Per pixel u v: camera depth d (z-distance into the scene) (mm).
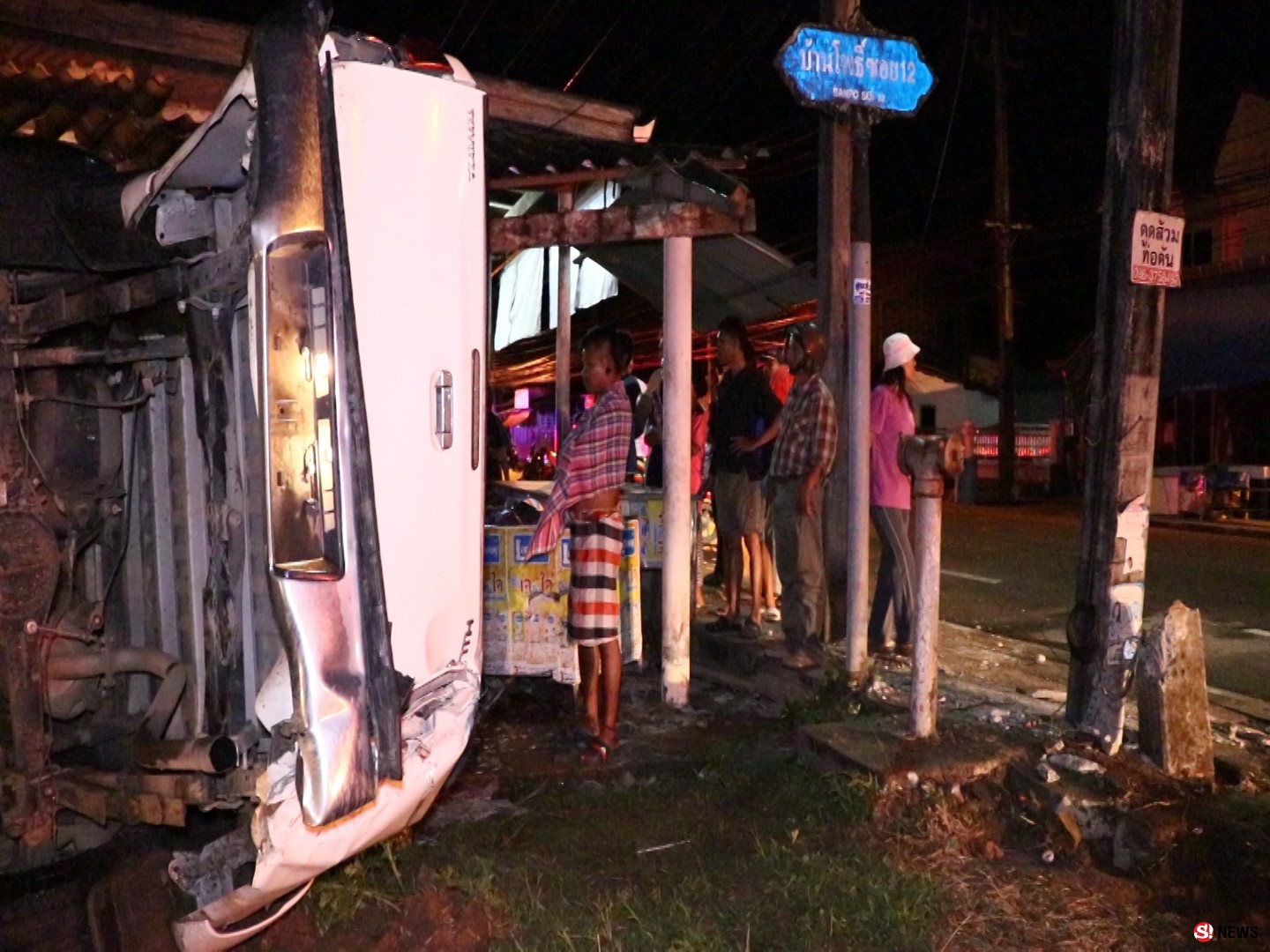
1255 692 6773
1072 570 12062
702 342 11328
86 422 3646
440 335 3129
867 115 6266
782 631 6996
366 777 2752
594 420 5172
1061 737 5250
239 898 2820
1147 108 5277
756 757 5203
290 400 2691
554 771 5121
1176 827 4539
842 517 7516
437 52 3242
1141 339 5297
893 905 3924
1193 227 24250
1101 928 4020
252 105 2766
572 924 3787
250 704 3188
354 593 2773
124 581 3770
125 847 3371
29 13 5832
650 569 6973
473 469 3322
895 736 5148
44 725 3268
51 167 3506
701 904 3986
